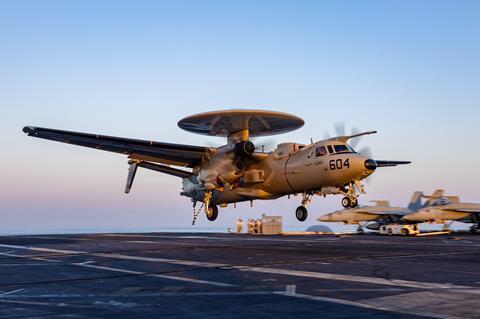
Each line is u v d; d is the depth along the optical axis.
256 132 29.53
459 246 22.12
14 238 33.31
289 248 20.89
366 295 9.02
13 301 8.93
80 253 19.20
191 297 9.06
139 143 24.91
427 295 8.98
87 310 8.01
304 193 27.19
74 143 25.39
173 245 23.61
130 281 11.30
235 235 39.16
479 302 8.30
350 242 25.78
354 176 23.44
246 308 7.97
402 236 38.06
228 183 25.86
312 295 9.06
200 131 28.00
